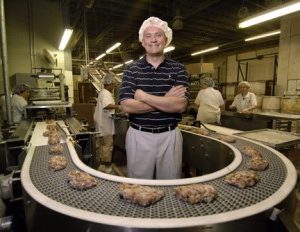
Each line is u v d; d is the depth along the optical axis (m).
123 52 9.12
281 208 0.77
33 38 5.13
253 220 0.68
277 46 7.65
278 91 5.95
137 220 0.64
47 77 3.52
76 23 6.15
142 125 1.36
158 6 5.22
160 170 1.42
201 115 3.48
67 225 0.68
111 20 6.21
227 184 0.89
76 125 2.28
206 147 1.83
